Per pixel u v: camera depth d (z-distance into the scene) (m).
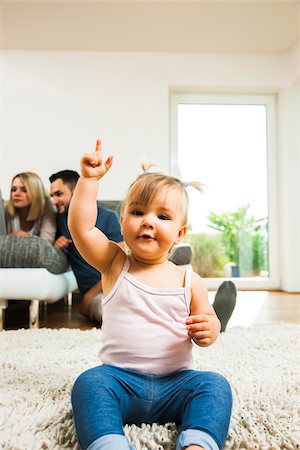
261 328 1.76
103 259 0.83
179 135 4.14
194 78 3.93
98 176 0.82
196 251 4.08
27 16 3.35
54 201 2.46
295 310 2.56
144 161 0.99
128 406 0.72
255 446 0.66
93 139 3.87
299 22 3.42
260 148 4.18
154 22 3.43
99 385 0.67
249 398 0.87
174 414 0.73
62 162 3.85
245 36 3.65
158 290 0.78
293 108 3.92
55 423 0.74
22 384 0.98
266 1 3.14
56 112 3.87
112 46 3.83
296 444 0.66
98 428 0.59
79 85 3.89
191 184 0.94
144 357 0.75
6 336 1.61
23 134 3.84
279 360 1.21
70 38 3.69
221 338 1.54
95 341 1.51
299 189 3.89
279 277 4.04
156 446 0.65
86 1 3.16
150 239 0.79
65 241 2.28
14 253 1.88
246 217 4.13
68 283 2.43
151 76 3.91
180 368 0.77
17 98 3.85
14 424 0.73
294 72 3.82
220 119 4.17
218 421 0.62
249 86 3.97
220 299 1.69
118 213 2.75
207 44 3.80
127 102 3.90
